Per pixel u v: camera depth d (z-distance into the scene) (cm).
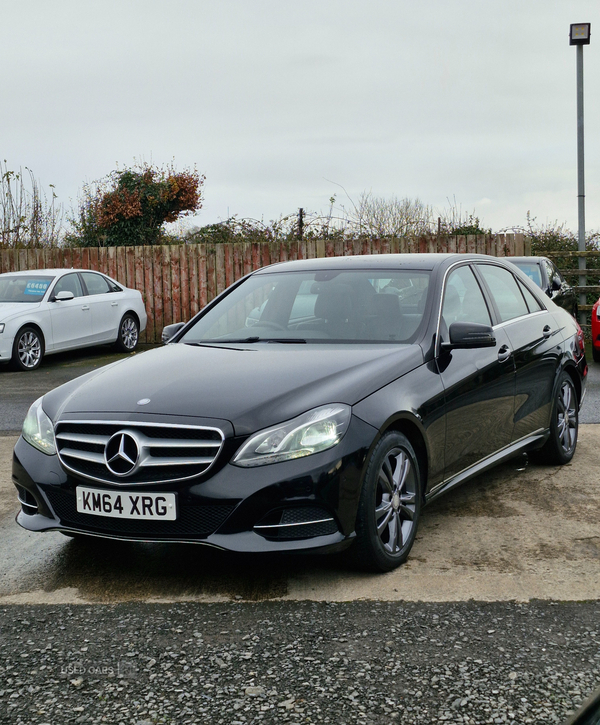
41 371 1163
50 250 1609
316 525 335
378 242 1466
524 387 495
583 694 253
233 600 337
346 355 395
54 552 407
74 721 245
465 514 450
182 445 335
